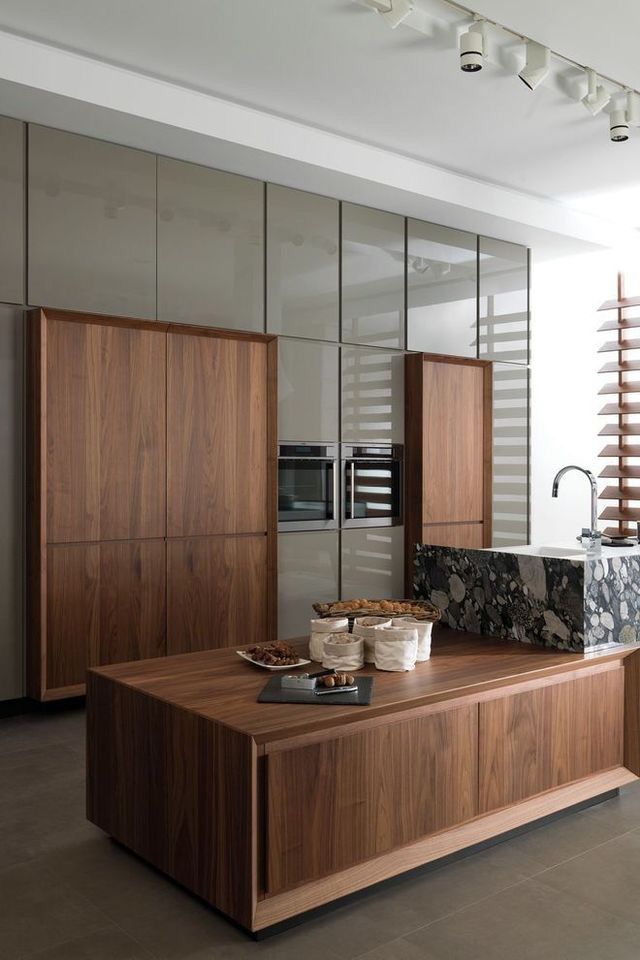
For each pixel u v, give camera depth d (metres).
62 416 4.41
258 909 2.26
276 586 5.29
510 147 5.27
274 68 4.21
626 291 7.76
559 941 2.29
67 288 4.41
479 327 6.47
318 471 5.57
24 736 4.10
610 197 6.28
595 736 3.20
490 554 3.48
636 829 3.00
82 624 4.52
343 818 2.44
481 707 2.80
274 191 5.27
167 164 4.79
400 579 6.10
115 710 2.79
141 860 2.76
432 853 2.63
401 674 2.85
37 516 4.30
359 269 5.71
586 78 4.37
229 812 2.31
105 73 4.12
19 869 2.70
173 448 4.85
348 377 5.71
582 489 8.04
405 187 5.40
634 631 3.37
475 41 3.69
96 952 2.23
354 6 3.61
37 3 3.61
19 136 4.25
